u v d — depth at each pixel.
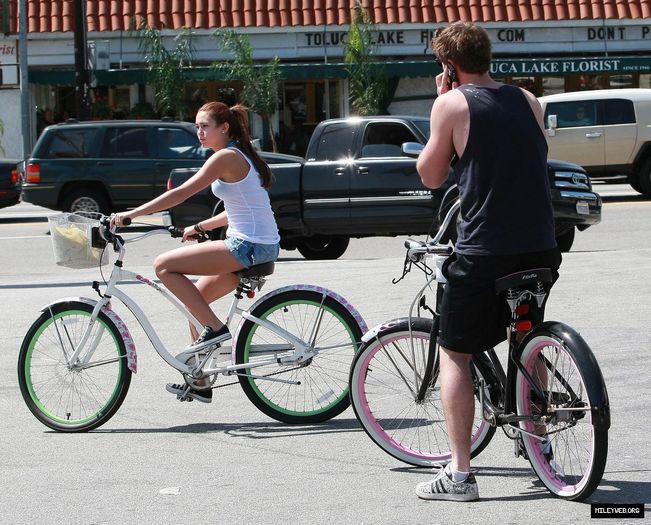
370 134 39.88
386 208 39.34
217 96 84.19
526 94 13.65
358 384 15.71
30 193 53.19
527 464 15.39
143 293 30.44
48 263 42.75
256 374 17.81
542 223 13.38
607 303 26.97
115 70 79.94
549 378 13.65
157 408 19.14
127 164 52.97
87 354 17.83
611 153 61.69
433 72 80.31
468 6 83.06
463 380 13.88
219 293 18.11
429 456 15.49
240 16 82.69
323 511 13.59
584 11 83.38
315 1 83.19
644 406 18.19
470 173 13.30
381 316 26.38
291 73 80.62
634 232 46.72
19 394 20.31
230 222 17.59
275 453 16.28
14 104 83.50
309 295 17.75
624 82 83.62
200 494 14.35
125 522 13.30
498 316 13.59
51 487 14.78
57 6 83.38
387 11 82.81
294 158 46.62
